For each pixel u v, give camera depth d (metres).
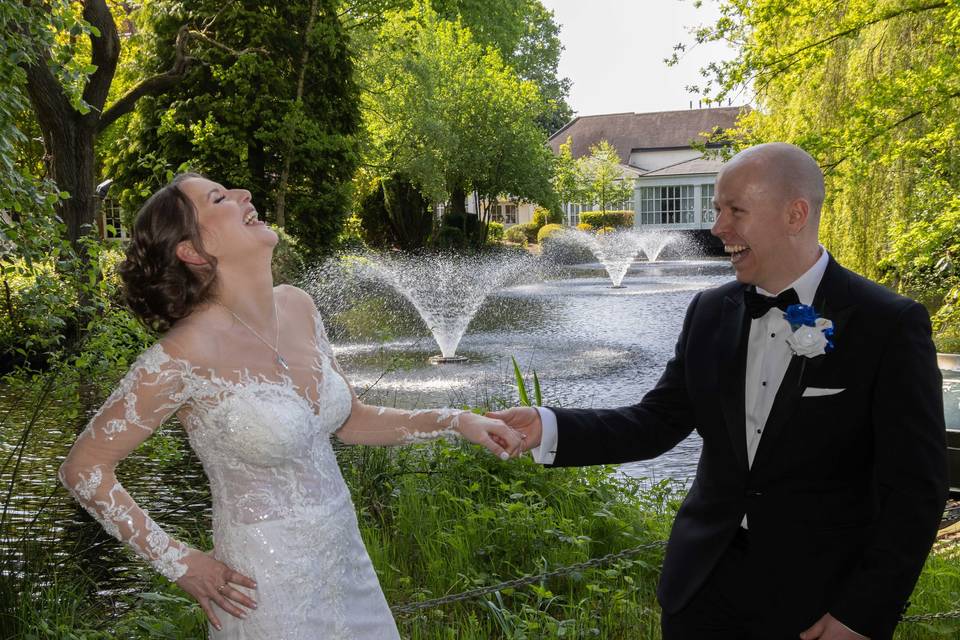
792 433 2.13
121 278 2.23
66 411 5.72
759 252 2.21
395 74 27.59
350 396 2.42
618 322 17.31
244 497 2.15
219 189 2.24
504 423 2.45
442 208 45.25
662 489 5.25
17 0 4.86
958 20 8.38
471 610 3.77
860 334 2.11
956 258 9.14
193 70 20.17
